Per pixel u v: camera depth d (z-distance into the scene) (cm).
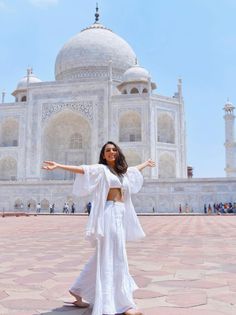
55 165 434
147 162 521
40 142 5341
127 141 5606
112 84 5578
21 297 505
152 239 1257
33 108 5434
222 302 475
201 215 3416
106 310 397
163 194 3925
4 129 5831
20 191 4309
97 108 5250
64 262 784
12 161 5709
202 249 988
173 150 5306
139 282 587
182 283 580
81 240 1248
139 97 5156
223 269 699
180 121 5444
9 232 1580
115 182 452
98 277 411
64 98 5369
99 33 6309
